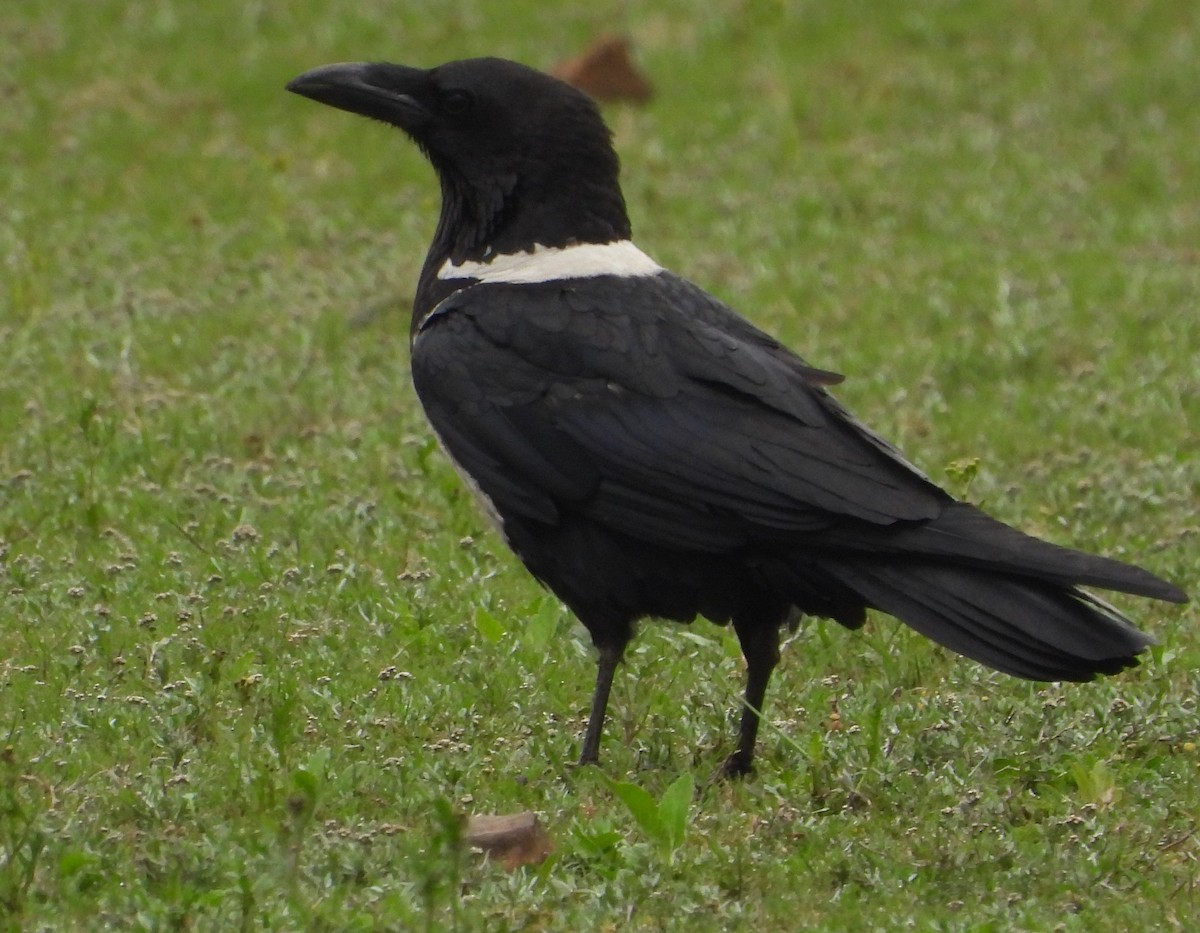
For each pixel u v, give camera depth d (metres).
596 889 8.55
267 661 11.30
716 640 12.12
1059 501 14.58
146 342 17.78
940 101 27.25
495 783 9.86
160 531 13.38
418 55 28.47
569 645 11.78
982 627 9.23
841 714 11.00
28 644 11.46
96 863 8.47
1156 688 11.27
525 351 10.26
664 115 26.72
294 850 8.23
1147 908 8.55
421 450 14.33
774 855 9.11
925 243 21.72
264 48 28.62
